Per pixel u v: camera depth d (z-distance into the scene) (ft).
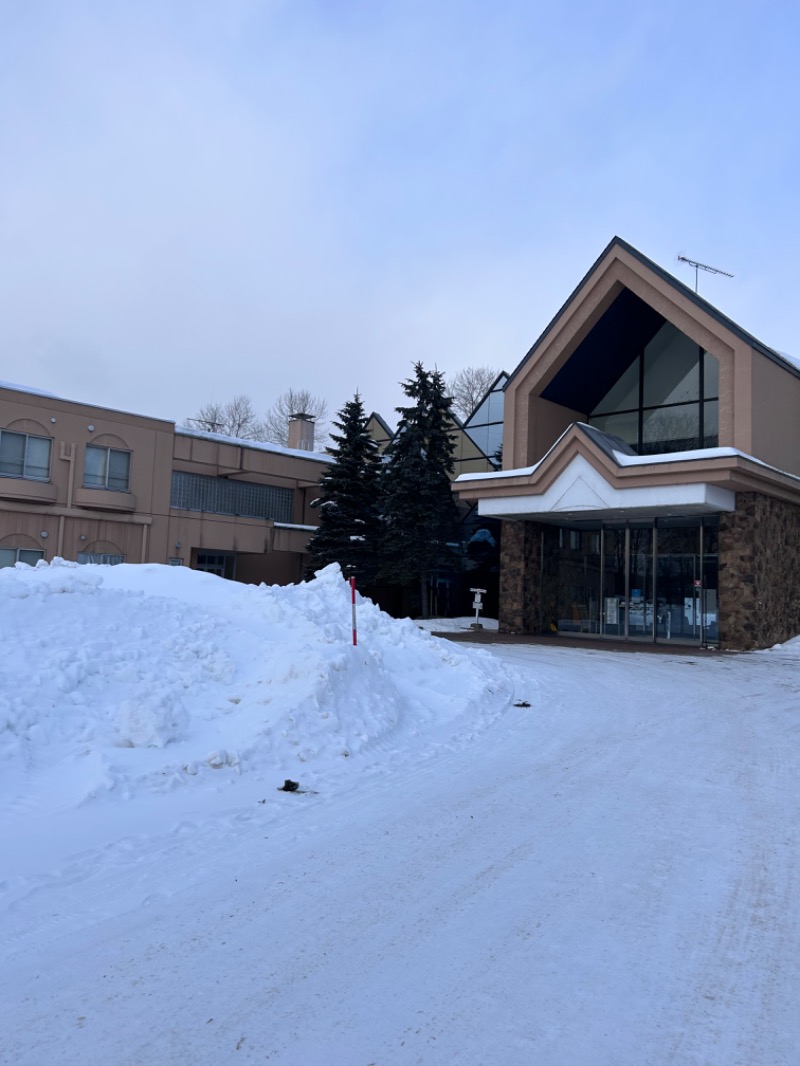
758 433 77.15
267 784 24.97
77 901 16.22
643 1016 12.32
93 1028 11.76
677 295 80.53
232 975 13.38
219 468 117.39
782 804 23.99
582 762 29.07
